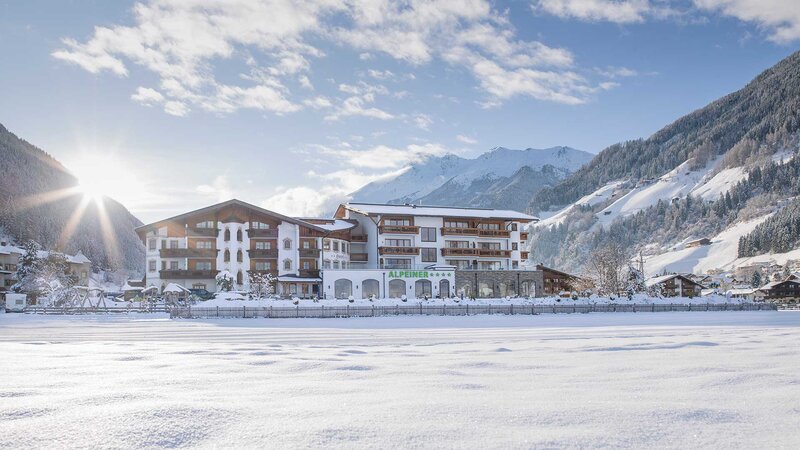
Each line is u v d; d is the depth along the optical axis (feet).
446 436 16.33
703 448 15.39
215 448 15.17
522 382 26.94
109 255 652.48
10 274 318.24
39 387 24.41
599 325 125.70
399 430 16.88
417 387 25.22
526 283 299.58
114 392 22.33
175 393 22.91
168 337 83.82
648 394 23.12
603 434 16.60
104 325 134.82
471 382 26.84
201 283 261.44
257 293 228.84
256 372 30.96
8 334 96.22
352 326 128.47
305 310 189.06
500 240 316.81
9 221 533.14
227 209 271.08
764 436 16.55
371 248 299.38
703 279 507.71
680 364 33.78
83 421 17.38
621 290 290.97
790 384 25.59
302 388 24.63
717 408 19.97
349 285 266.57
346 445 15.43
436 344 61.26
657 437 16.38
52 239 566.77
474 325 132.46
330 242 287.48
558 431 16.90
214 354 43.70
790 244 612.70
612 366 33.45
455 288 283.38
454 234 303.27
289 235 274.36
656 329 96.53
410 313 203.41
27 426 16.87
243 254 269.85
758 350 43.47
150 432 16.35
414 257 296.10
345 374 30.12
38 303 234.79
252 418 18.20
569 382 26.96
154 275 264.72
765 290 384.47
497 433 16.65
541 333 87.30
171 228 266.77
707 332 79.71
